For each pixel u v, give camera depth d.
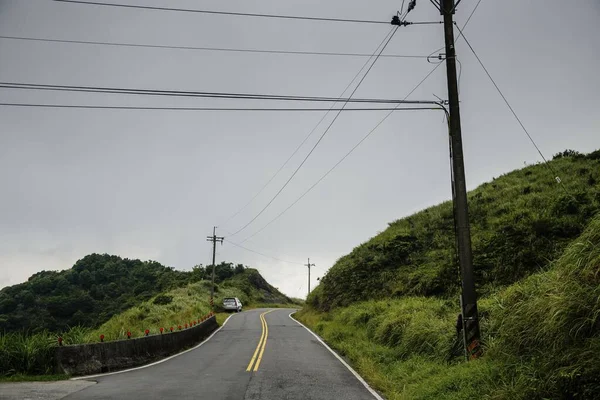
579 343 6.63
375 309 21.73
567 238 19.28
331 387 10.27
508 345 8.55
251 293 82.38
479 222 26.34
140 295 72.62
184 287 68.00
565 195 23.02
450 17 12.20
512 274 18.64
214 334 26.28
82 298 69.94
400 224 36.69
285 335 24.27
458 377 8.58
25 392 9.10
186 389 9.70
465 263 10.94
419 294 22.34
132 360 14.27
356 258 34.09
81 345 12.61
